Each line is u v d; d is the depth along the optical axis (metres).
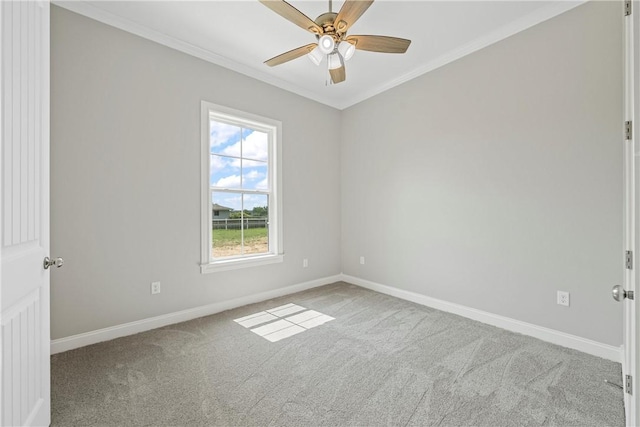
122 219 2.39
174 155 2.67
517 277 2.48
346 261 4.18
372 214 3.80
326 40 1.83
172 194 2.66
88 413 1.48
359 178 3.97
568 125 2.19
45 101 1.33
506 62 2.52
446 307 3.00
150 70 2.53
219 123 3.09
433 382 1.78
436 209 3.08
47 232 1.35
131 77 2.43
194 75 2.80
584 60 2.11
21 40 1.13
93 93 2.24
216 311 2.96
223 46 2.76
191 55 2.78
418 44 2.73
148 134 2.52
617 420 1.45
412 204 3.32
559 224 2.25
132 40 2.43
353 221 4.07
